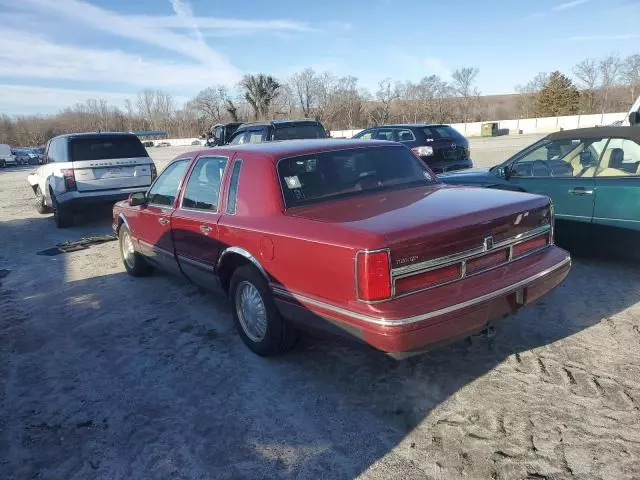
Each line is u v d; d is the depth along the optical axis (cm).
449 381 371
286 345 412
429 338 306
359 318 309
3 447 333
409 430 320
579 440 299
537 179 628
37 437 342
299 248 349
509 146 2941
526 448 296
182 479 293
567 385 355
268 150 434
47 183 1150
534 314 472
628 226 548
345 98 7425
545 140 634
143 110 10700
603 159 575
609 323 445
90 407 374
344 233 320
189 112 9881
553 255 388
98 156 1053
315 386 379
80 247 910
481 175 691
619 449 290
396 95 7469
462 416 329
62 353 469
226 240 429
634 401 333
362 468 290
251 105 7800
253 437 325
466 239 331
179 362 434
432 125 1198
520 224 366
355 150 453
